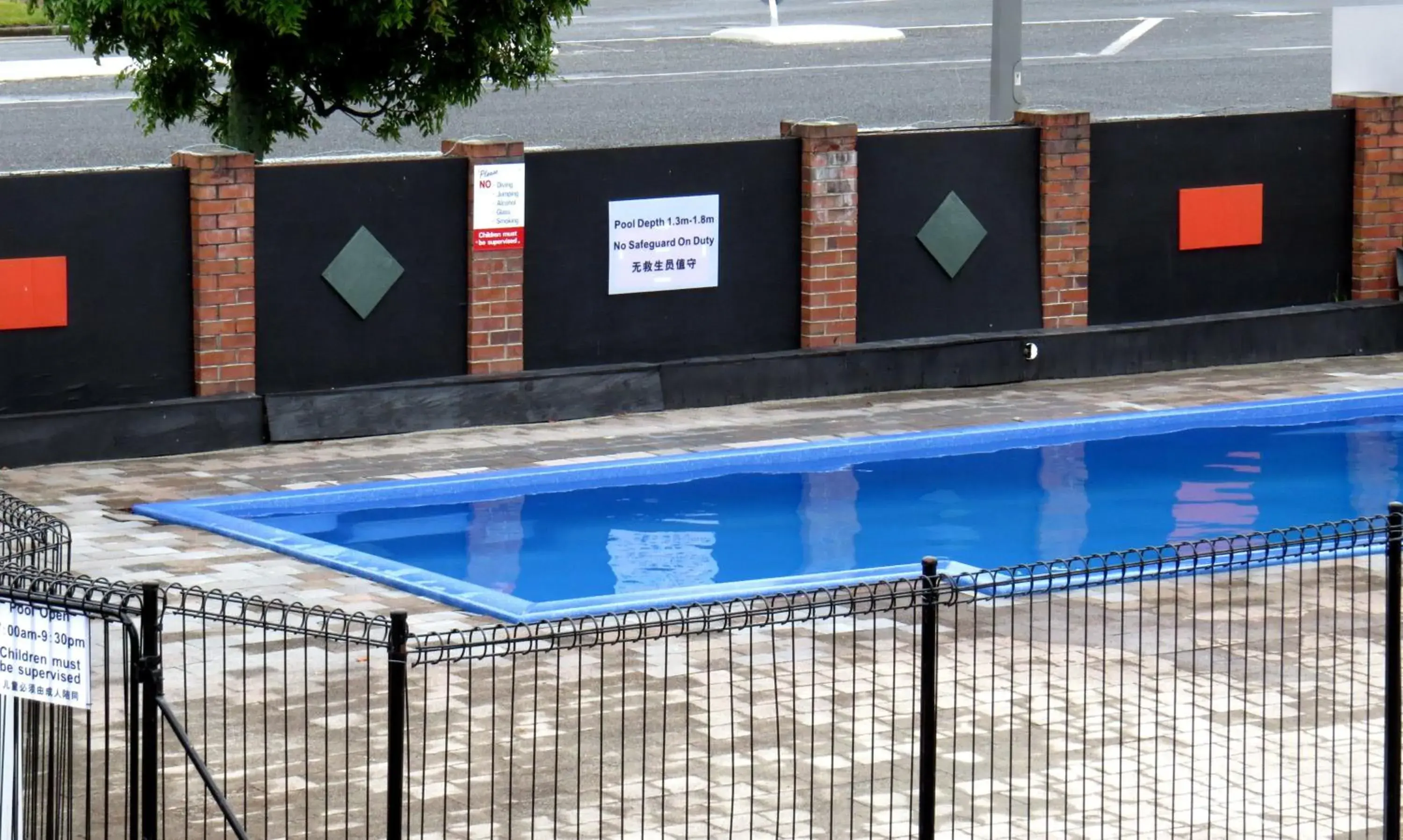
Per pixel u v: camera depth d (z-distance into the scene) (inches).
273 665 484.7
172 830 386.9
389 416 749.9
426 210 757.3
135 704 324.2
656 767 422.3
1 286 689.6
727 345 817.5
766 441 750.5
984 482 736.3
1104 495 720.3
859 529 676.7
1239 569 533.6
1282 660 486.6
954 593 374.3
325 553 590.2
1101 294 877.2
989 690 474.6
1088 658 499.8
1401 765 385.7
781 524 681.0
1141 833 389.7
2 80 1346.0
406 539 650.8
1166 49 1622.8
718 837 383.6
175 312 722.8
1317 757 432.8
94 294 706.8
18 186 689.0
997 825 393.4
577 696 463.2
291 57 763.4
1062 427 780.6
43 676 322.3
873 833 386.3
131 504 649.0
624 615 368.5
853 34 1676.9
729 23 1811.0
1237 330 888.9
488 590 555.8
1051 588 407.5
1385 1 1822.1
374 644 328.8
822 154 810.8
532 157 770.8
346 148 1141.1
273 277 735.1
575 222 782.5
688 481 721.0
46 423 695.1
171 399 724.7
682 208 799.1
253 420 728.3
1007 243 856.9
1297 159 903.1
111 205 705.6
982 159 846.5
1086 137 855.1
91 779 381.1
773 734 441.7
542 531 665.6
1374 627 526.9
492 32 762.2
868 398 823.1
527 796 405.1
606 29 1763.0
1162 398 829.8
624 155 786.2
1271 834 389.4
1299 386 852.6
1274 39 1679.4
